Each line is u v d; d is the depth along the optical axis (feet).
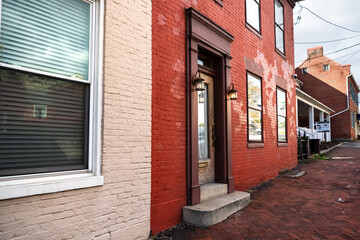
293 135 32.35
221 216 14.08
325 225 13.26
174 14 14.46
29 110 8.50
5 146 7.91
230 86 19.26
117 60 10.83
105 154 10.07
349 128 89.30
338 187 21.06
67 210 8.75
